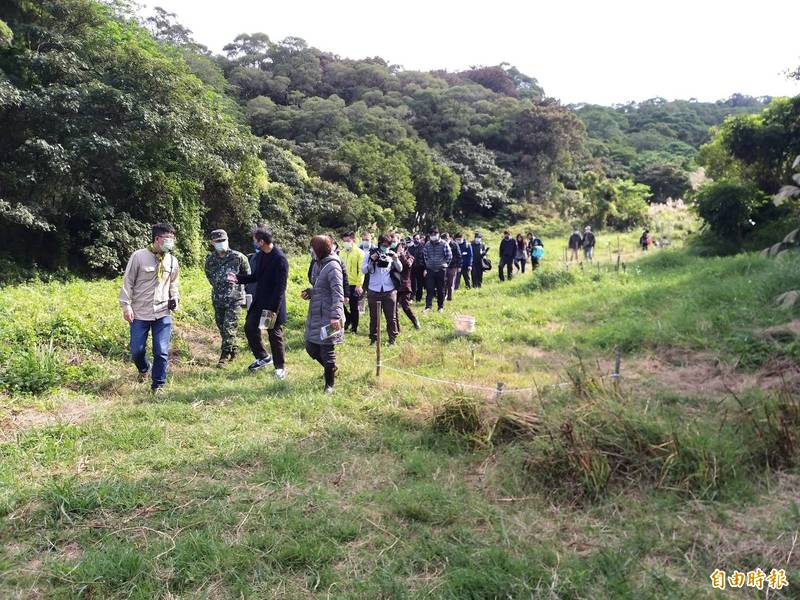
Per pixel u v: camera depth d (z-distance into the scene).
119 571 2.68
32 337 6.11
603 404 4.15
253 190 19.23
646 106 79.19
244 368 6.55
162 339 5.51
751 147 19.55
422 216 33.41
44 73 12.54
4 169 12.01
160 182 14.82
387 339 8.41
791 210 17.50
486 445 4.14
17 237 13.16
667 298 10.00
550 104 48.03
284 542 2.94
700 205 18.72
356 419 4.81
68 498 3.26
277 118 36.34
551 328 9.21
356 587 2.62
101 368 5.92
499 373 6.47
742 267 11.94
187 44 40.78
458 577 2.62
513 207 40.03
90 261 13.07
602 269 15.48
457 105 47.06
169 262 5.58
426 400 5.23
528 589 2.56
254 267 6.47
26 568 2.75
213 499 3.40
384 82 50.16
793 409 4.11
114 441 4.16
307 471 3.80
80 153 12.22
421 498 3.39
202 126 14.44
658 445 3.67
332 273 5.43
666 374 6.25
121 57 13.49
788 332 6.65
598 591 2.56
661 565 2.78
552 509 3.32
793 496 3.38
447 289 12.20
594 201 36.50
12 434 4.25
